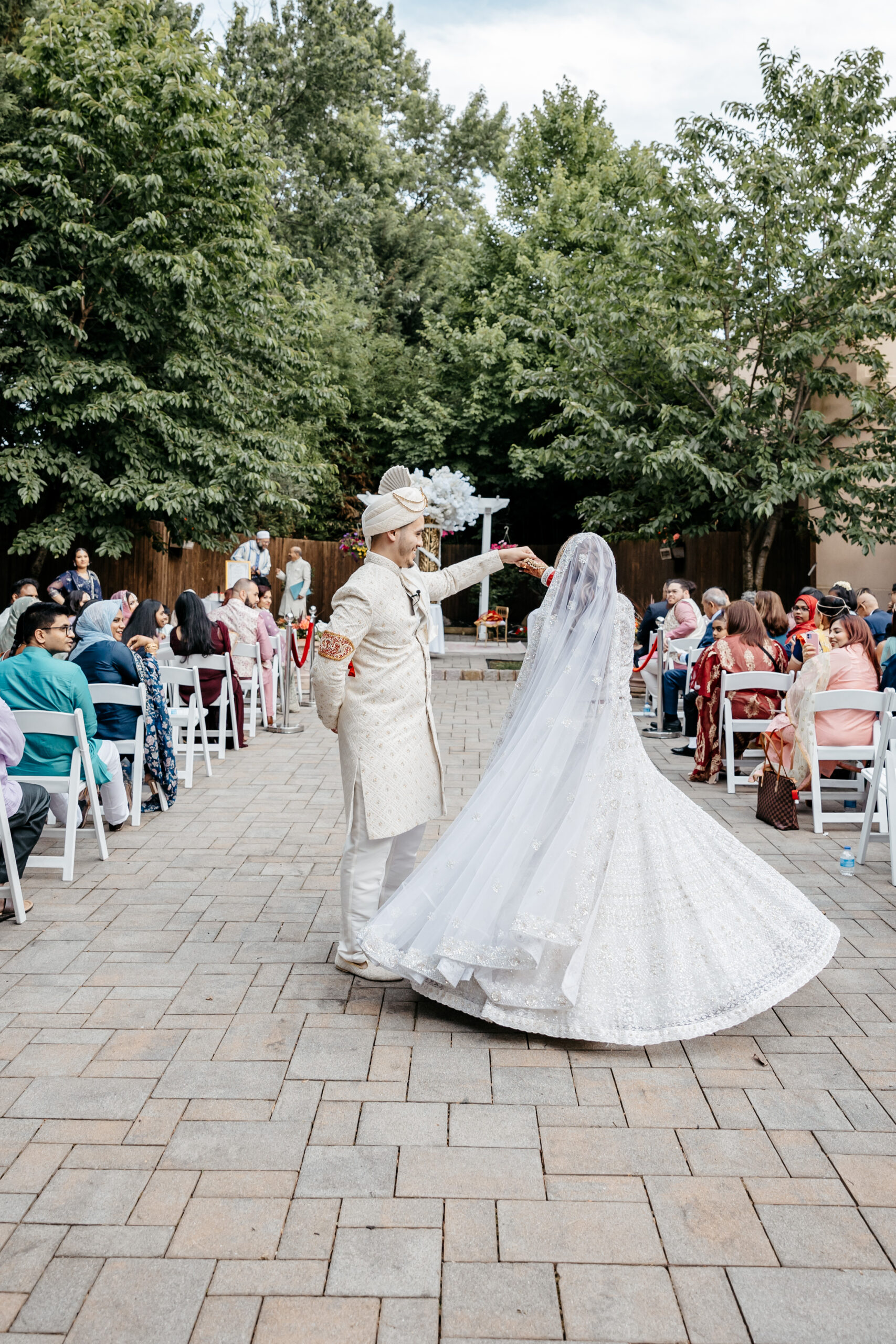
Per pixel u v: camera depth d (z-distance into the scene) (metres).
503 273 24.62
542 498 24.97
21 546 13.63
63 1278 2.27
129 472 13.91
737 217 14.30
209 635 8.44
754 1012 3.36
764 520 15.17
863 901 4.89
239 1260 2.33
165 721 6.62
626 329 15.30
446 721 10.38
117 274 14.02
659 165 15.07
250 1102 3.02
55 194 12.82
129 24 14.35
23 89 14.23
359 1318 2.16
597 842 3.40
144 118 13.66
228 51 29.66
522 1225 2.46
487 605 20.08
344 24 34.69
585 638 3.64
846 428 14.95
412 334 32.34
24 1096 3.04
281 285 16.23
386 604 3.73
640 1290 2.25
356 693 3.78
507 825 3.51
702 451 14.73
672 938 3.43
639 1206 2.55
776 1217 2.50
